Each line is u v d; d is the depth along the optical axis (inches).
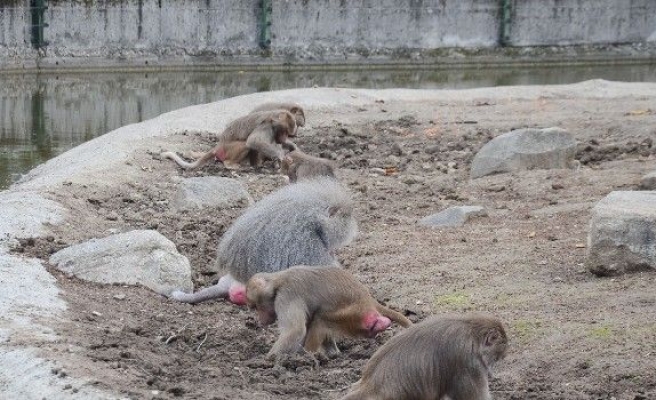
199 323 358.0
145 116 930.7
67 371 277.1
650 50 1530.5
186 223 481.4
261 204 377.7
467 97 917.2
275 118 641.6
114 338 321.4
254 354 326.3
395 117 800.9
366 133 749.9
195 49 1288.1
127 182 555.2
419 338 254.5
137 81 1190.9
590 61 1494.8
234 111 792.3
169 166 621.6
